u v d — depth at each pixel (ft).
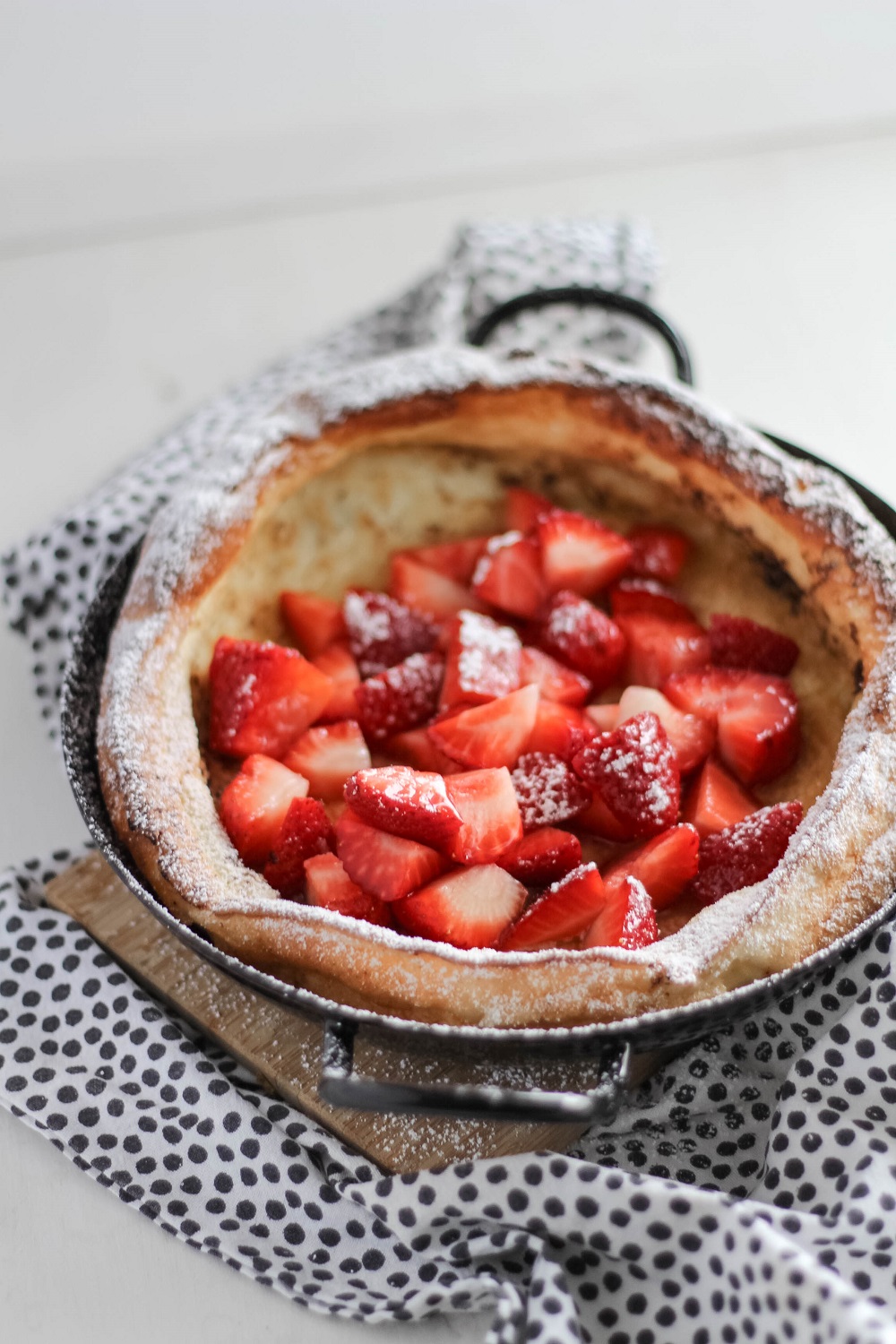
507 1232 1.79
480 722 1.97
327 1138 1.88
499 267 2.53
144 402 2.67
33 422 2.65
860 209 2.93
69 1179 1.88
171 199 3.02
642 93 3.02
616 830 1.95
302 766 2.01
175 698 2.00
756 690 2.01
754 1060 1.94
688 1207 1.75
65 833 2.16
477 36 2.95
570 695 2.05
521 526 2.19
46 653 2.25
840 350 2.69
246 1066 1.97
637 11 2.93
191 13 2.87
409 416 2.14
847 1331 1.65
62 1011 1.95
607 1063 1.70
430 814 1.85
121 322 2.81
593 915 1.85
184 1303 1.82
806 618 2.06
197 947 1.76
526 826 1.95
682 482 2.12
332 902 1.86
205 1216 1.84
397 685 2.05
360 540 2.19
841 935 1.81
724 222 2.91
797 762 2.02
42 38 2.86
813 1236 1.75
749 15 2.94
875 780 1.86
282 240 2.95
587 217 2.64
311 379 2.51
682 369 2.19
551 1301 1.74
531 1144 1.87
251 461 2.10
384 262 2.89
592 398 2.12
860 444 2.55
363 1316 1.78
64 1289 1.82
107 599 2.08
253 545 2.12
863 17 2.94
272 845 1.94
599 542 2.11
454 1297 1.77
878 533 2.02
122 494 2.31
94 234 3.00
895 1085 1.84
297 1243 1.83
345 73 2.96
